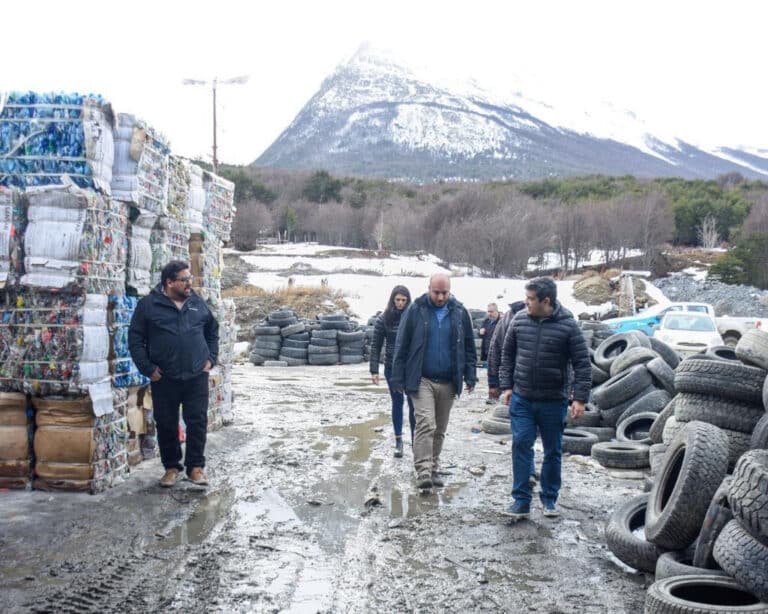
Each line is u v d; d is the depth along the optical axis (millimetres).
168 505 6684
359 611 4633
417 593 4934
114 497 6734
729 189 103000
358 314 37844
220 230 10477
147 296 7090
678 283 53812
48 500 6496
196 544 5699
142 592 4777
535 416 6750
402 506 6973
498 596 4918
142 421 8039
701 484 5047
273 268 50156
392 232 74625
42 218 6547
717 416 7016
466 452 9633
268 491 7344
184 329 7094
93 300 6676
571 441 9797
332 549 5730
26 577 4922
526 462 6637
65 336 6562
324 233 82312
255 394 15484
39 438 6703
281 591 4883
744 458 4613
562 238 63656
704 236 76875
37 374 6570
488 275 58781
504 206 71438
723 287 50000
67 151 6719
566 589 5062
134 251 7496
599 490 7797
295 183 102812
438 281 7691
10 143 6730
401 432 9234
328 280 43188
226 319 10617
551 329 6645
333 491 7438
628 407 10641
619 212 65062
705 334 21031
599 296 43438
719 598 4527
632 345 12672
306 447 9656
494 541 6023
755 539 4332
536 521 6598
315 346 24000
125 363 7254
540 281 6617
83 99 6707
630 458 8797
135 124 7152
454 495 7434
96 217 6688
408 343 7797
